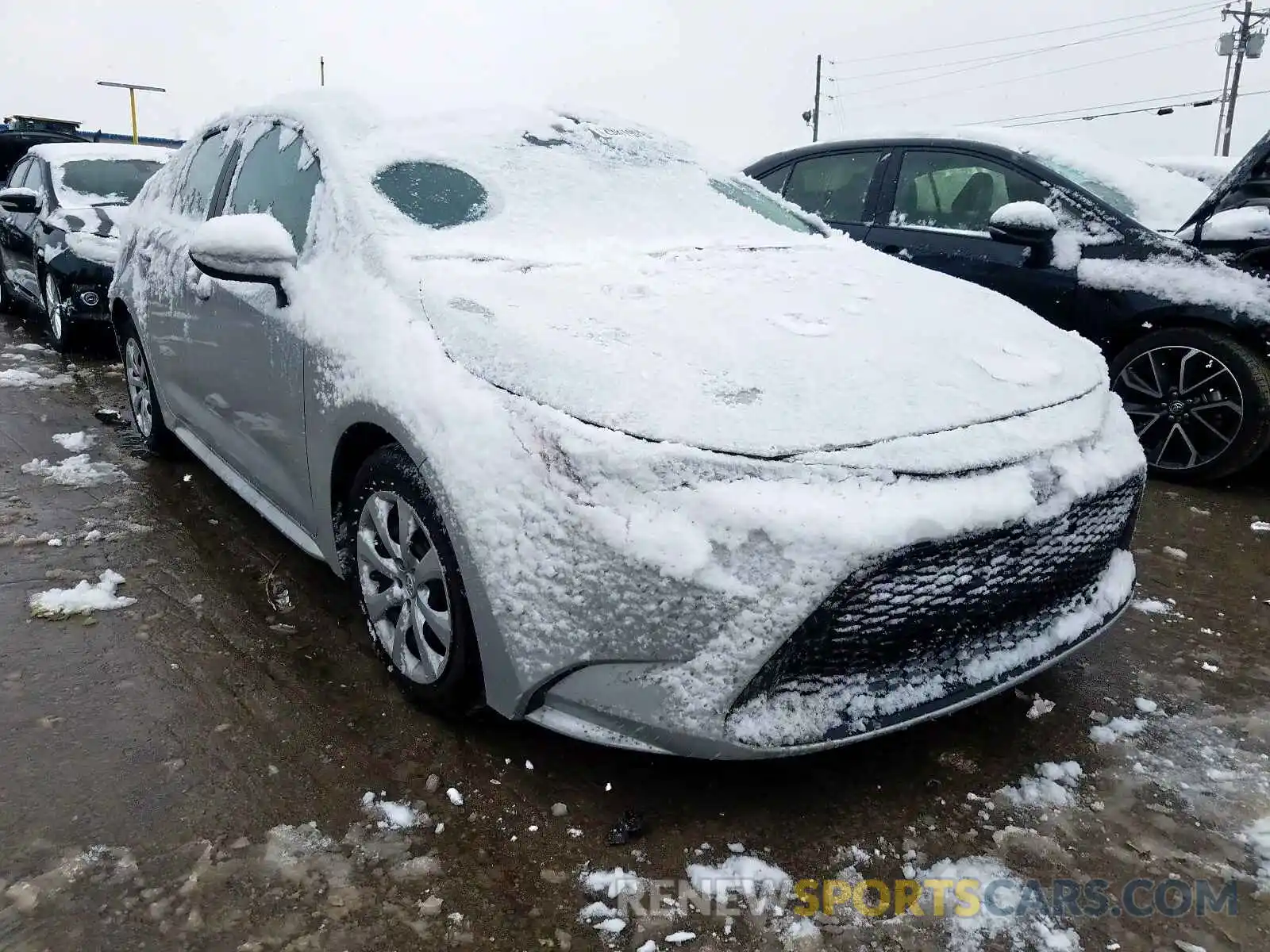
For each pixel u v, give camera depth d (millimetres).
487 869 1896
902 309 2619
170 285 3703
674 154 3732
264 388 2869
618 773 2189
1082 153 5035
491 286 2412
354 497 2482
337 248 2664
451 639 2150
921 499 1854
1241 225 4312
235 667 2611
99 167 7598
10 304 8664
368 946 1711
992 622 2029
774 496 1789
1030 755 2307
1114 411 2465
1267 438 4102
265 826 1993
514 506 1928
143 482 4117
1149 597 3223
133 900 1791
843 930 1769
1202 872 1929
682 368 2045
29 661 2605
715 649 1771
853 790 2162
